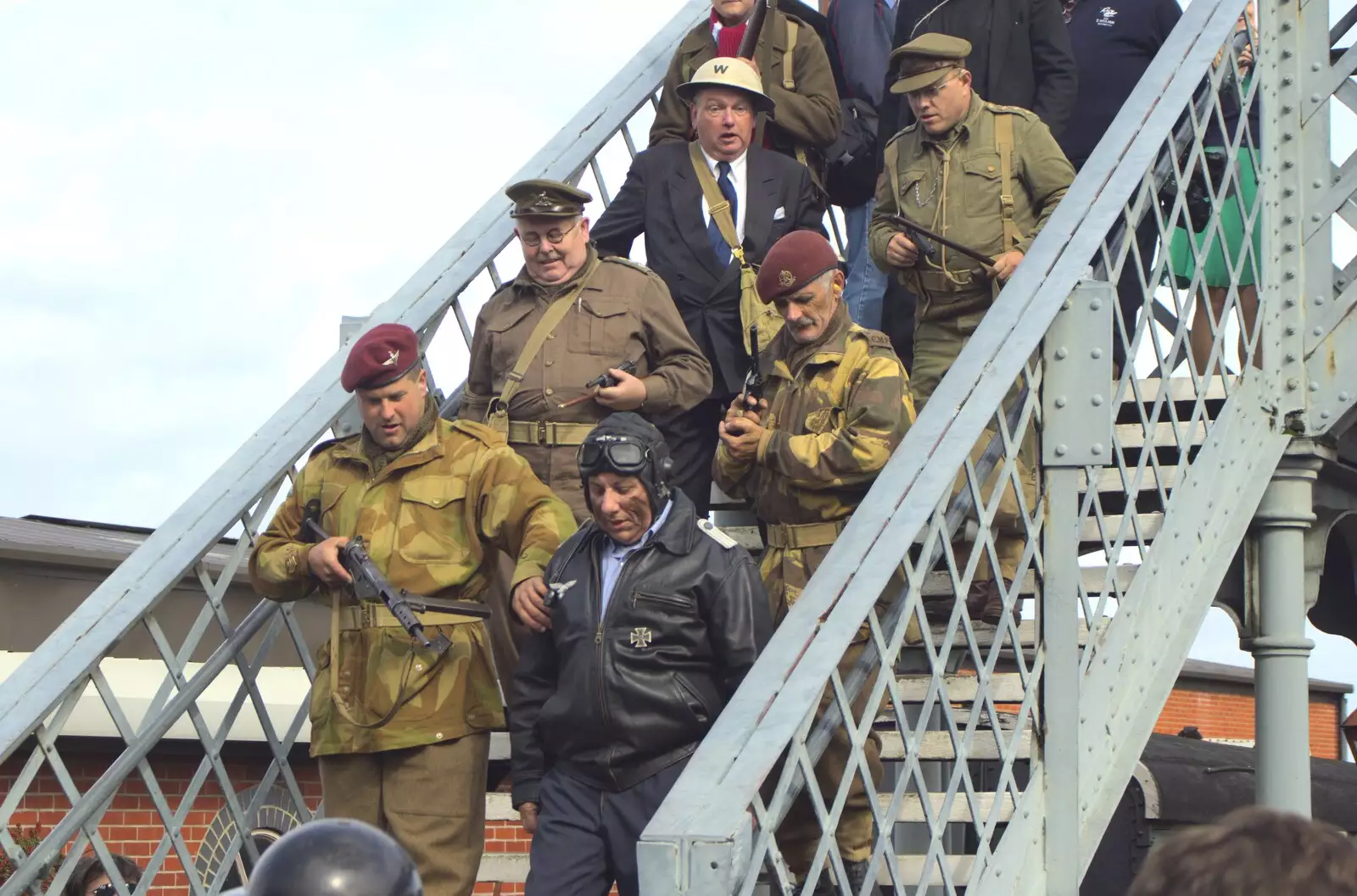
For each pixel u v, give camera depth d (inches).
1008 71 346.0
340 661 256.4
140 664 602.5
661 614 235.0
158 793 260.8
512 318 295.0
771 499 269.7
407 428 263.7
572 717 237.6
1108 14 378.3
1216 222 300.4
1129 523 266.5
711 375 296.2
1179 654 278.1
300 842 101.7
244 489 272.7
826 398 264.1
